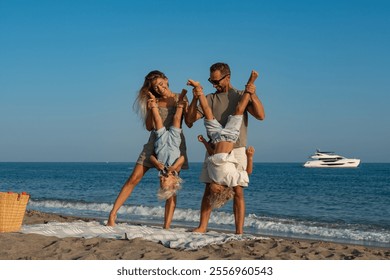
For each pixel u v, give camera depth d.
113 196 30.06
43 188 40.47
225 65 7.48
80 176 72.88
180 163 7.51
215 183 7.25
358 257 6.44
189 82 7.22
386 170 114.06
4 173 90.94
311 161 140.75
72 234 7.29
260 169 127.06
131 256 5.81
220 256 6.04
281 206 25.16
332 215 20.78
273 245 6.93
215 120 7.36
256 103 7.31
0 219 7.08
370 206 25.75
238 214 7.73
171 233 7.44
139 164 7.88
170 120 7.82
